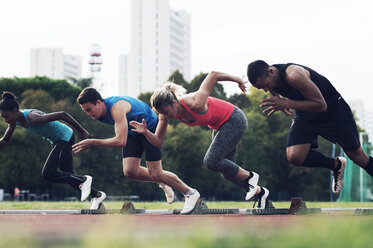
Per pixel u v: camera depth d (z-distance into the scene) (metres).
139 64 163.50
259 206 6.60
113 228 2.73
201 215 6.00
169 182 6.65
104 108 6.30
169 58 163.88
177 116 5.97
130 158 6.78
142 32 163.12
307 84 5.42
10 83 45.59
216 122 6.24
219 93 47.91
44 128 7.03
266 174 46.88
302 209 6.05
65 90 46.31
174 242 1.75
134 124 6.01
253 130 47.59
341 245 1.72
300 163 6.14
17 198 35.47
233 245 1.72
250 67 5.59
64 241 1.92
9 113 6.76
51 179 7.10
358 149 6.02
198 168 44.16
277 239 1.86
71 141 7.29
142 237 2.02
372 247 1.69
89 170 40.38
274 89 5.66
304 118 5.95
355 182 30.56
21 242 1.89
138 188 43.78
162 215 6.03
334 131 5.86
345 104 5.90
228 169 6.29
